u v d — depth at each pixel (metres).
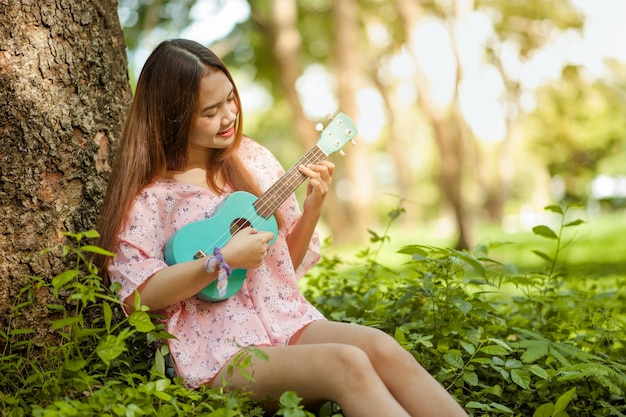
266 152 3.27
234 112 2.93
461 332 3.20
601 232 13.66
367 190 19.23
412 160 36.53
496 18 22.38
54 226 3.02
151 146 2.86
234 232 2.85
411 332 3.40
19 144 2.97
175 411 2.39
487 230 17.56
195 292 2.66
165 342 2.72
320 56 23.09
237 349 2.69
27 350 2.81
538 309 3.71
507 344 2.98
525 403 3.12
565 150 22.09
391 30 23.97
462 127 18.42
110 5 3.40
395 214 3.90
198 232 2.79
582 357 2.97
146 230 2.77
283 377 2.54
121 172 2.84
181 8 19.09
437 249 3.35
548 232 3.68
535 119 22.64
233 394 2.49
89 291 2.49
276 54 18.16
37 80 3.04
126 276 2.68
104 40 3.32
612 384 2.85
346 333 2.67
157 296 2.64
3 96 2.96
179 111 2.84
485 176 28.84
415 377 2.54
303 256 3.10
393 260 10.84
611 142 21.86
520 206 37.56
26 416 2.44
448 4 19.27
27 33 3.04
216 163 3.01
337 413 2.69
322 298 3.97
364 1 23.06
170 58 2.85
